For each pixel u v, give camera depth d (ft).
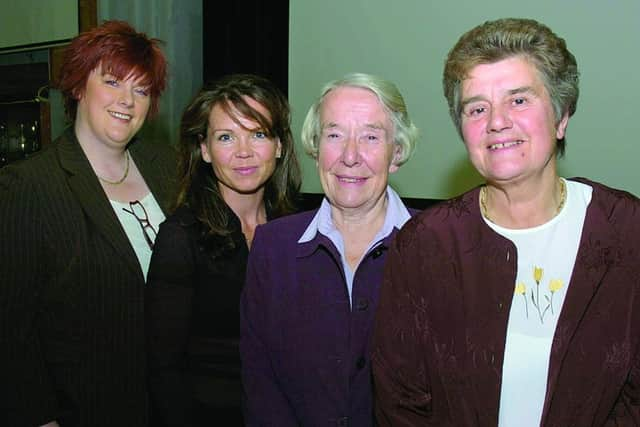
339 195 4.35
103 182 5.24
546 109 3.33
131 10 13.67
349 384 4.24
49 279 4.77
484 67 3.36
